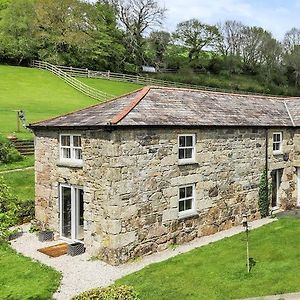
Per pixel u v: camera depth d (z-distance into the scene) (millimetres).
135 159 13047
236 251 13289
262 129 18172
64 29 60469
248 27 78375
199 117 15492
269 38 76438
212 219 15844
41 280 11164
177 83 59594
